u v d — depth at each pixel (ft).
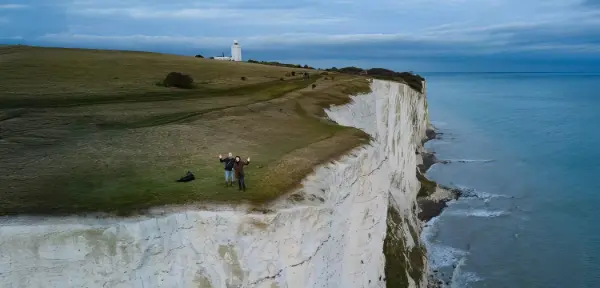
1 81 109.50
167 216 43.01
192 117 82.74
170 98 105.19
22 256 38.27
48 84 109.91
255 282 45.98
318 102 106.42
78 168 52.85
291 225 48.88
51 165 53.31
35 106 85.92
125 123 76.64
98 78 126.11
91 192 46.06
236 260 45.11
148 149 62.34
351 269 65.05
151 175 52.37
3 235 37.76
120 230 40.52
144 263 41.70
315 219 52.34
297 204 50.47
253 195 48.47
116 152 59.98
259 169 56.65
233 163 50.57
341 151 68.80
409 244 99.76
